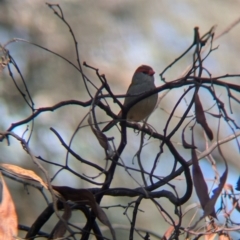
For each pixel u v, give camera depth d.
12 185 12.72
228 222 5.07
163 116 14.23
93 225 5.12
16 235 4.04
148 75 8.70
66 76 15.80
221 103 4.74
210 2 17.41
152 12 17.22
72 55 16.19
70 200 4.77
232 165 14.41
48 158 13.48
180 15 17.27
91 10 16.86
